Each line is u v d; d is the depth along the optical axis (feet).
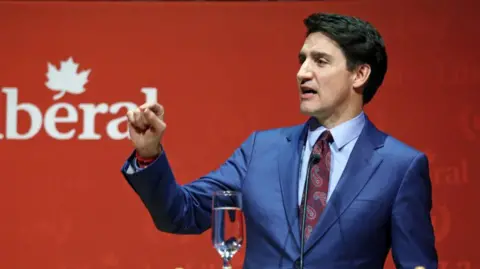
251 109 23.18
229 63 23.25
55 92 22.84
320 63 13.21
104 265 22.66
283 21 23.34
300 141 13.80
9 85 22.72
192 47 23.21
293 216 12.93
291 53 23.27
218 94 23.15
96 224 22.72
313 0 23.32
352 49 13.19
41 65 22.85
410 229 12.77
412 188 13.02
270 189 13.39
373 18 23.15
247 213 13.51
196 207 13.67
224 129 23.11
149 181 12.30
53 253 22.57
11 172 22.59
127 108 22.98
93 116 22.90
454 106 22.81
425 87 22.90
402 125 22.84
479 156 22.66
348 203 12.76
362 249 12.63
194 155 23.02
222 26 23.32
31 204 22.59
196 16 23.29
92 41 23.02
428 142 22.79
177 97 23.12
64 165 22.75
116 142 22.90
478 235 22.52
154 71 23.11
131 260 22.74
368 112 22.93
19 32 22.86
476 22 22.94
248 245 13.46
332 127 13.57
